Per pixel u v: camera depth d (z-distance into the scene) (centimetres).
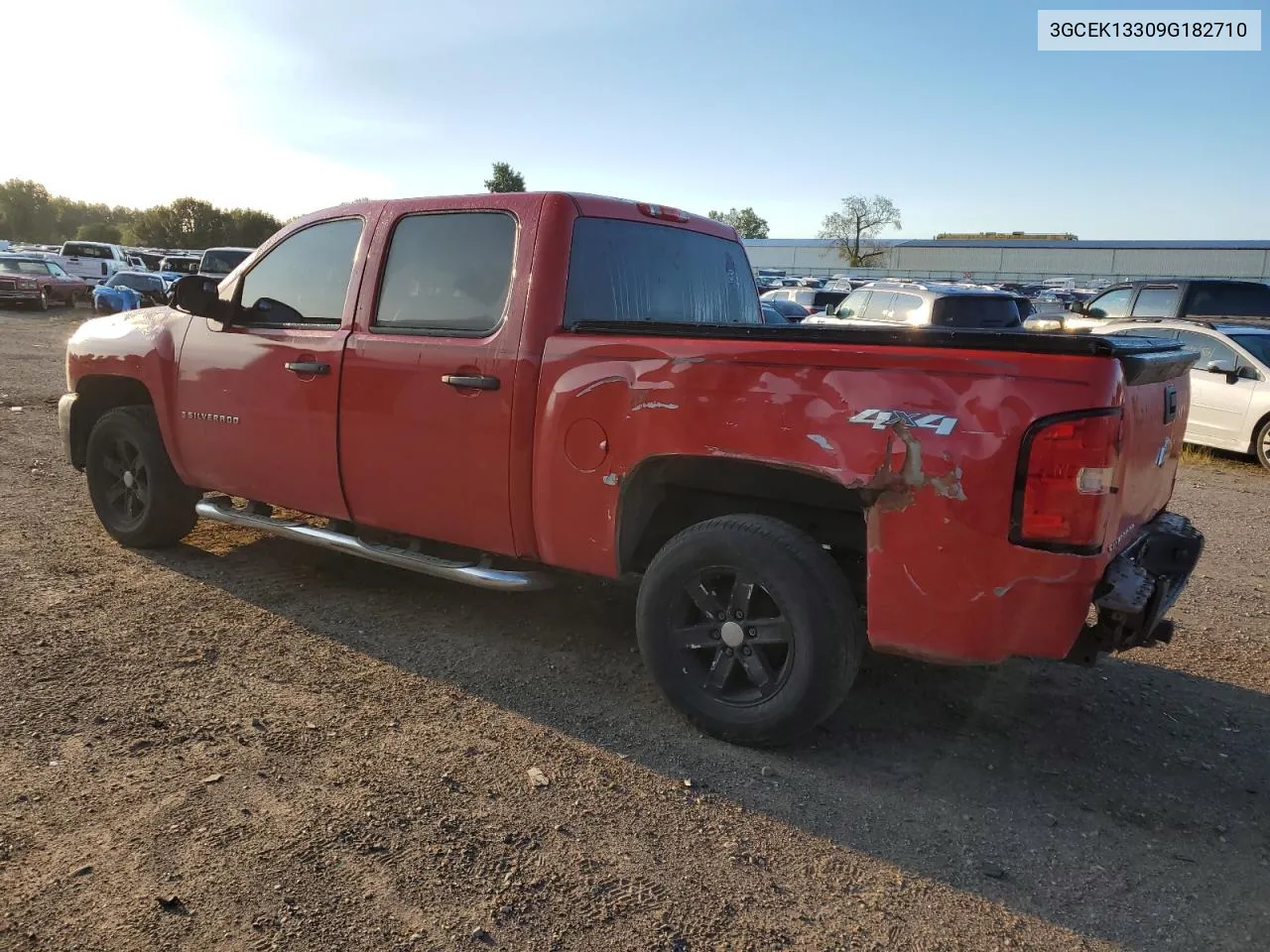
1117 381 279
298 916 249
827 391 310
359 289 432
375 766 327
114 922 244
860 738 365
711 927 254
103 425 546
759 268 9281
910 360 299
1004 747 362
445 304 406
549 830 294
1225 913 268
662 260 439
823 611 325
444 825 293
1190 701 411
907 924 259
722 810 310
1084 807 322
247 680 388
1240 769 353
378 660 415
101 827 284
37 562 521
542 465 374
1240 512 813
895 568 305
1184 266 8131
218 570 522
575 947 244
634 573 389
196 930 243
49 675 383
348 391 427
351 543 450
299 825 289
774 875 278
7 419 993
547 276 379
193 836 281
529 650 435
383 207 434
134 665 396
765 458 321
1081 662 325
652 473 364
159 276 2591
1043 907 268
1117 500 295
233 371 473
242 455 479
